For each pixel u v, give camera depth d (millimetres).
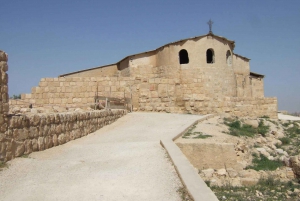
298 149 17266
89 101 25812
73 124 14680
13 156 9859
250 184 12078
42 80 25578
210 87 31750
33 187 7621
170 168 8711
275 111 28641
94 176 8484
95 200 6633
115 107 25516
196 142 13156
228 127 19016
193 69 31797
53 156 11148
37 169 9211
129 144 12852
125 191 7125
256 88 41312
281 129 20984
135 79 26734
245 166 13773
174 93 27672
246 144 15984
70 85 25797
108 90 26203
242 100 27406
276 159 14977
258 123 21469
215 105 26609
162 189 7121
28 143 10812
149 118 21734
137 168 9031
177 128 16719
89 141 14648
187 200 6422
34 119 11258
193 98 27047
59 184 7848
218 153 13008
